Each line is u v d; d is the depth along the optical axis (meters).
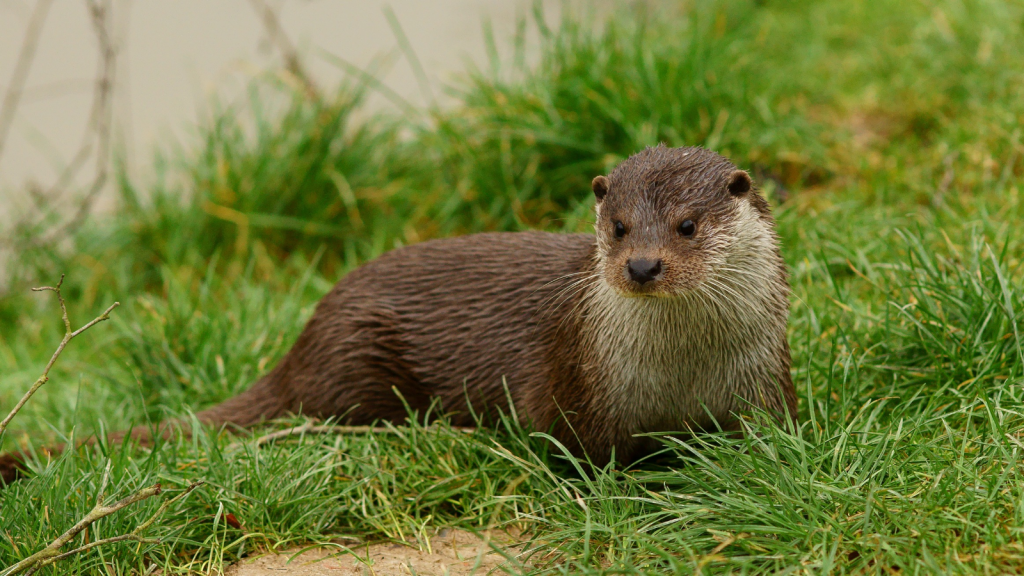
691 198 6.66
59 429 8.62
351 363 8.16
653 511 6.55
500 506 6.90
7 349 11.59
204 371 9.42
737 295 6.80
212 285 11.65
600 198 7.20
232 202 12.06
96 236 12.77
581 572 5.82
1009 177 10.38
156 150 12.99
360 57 15.93
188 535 6.54
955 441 6.47
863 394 7.67
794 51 14.28
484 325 7.95
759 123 11.60
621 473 6.76
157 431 7.35
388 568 6.36
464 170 11.88
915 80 12.88
